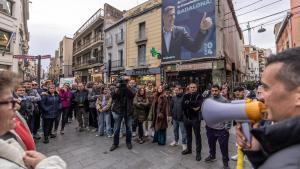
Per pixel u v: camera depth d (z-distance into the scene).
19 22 20.42
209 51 14.80
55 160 1.21
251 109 0.94
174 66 16.86
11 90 1.27
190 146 5.71
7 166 1.05
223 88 8.04
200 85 15.57
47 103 6.93
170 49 17.25
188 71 16.27
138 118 6.70
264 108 0.94
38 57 10.53
